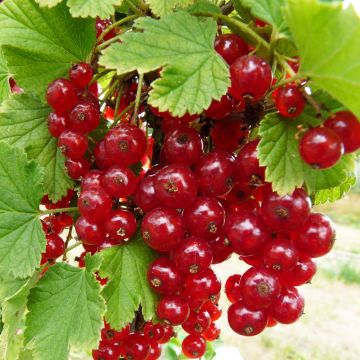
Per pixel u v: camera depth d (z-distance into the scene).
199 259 0.10
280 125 0.09
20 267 0.11
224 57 0.10
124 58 0.09
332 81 0.08
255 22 0.11
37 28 0.11
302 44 0.08
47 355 0.10
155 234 0.10
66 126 0.11
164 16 0.10
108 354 0.12
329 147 0.08
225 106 0.10
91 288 0.10
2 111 0.12
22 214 0.11
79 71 0.11
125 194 0.10
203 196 0.10
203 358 0.20
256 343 0.52
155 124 0.12
